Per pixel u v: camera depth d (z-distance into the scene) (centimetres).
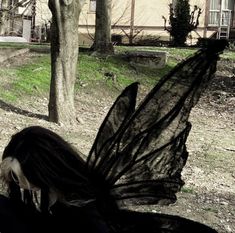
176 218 269
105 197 260
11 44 2025
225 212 694
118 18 3259
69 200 252
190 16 2678
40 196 253
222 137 1238
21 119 1150
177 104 284
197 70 279
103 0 1853
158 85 288
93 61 1794
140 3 3253
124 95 291
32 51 1808
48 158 252
